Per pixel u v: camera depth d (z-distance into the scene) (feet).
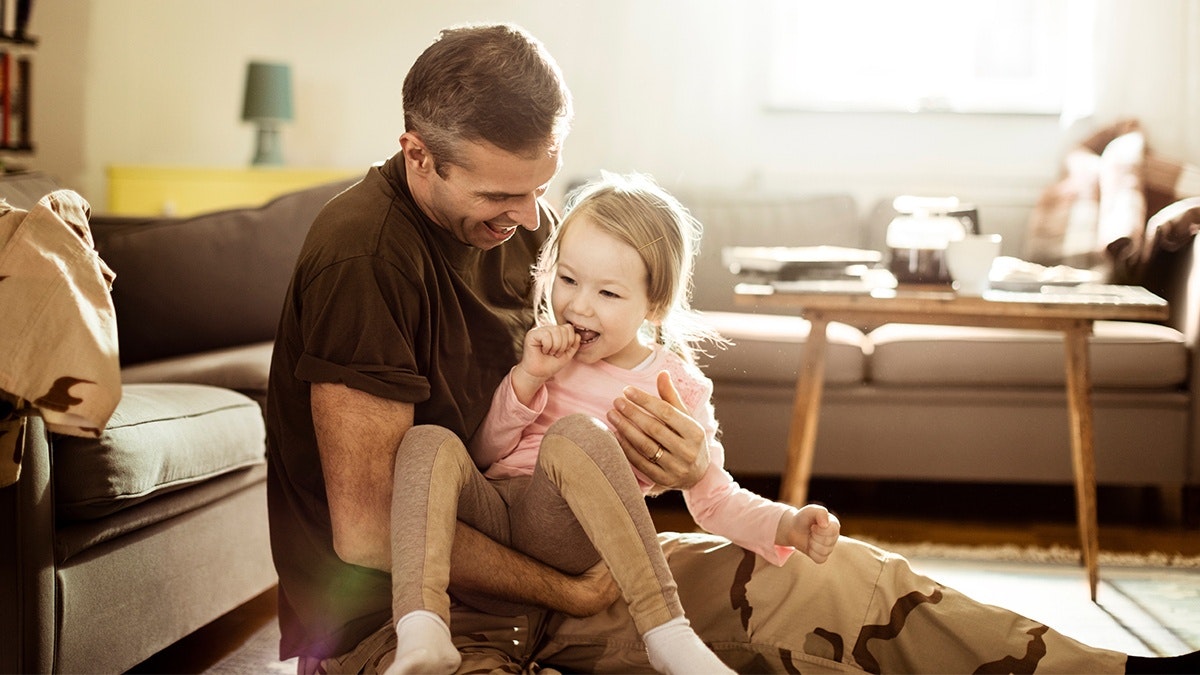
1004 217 12.73
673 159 14.99
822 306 8.44
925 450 10.02
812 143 14.75
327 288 4.32
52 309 4.15
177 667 6.60
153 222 8.80
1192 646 7.06
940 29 14.71
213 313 8.67
